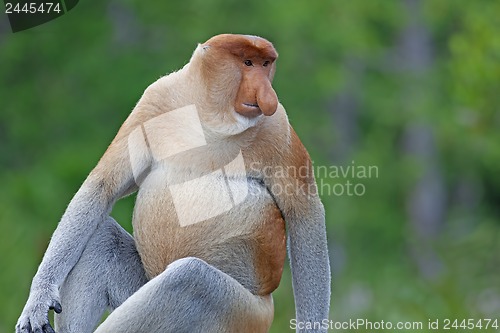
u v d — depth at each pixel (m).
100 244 11.60
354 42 36.41
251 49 11.09
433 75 39.94
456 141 40.09
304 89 36.31
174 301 10.91
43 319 10.93
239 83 11.15
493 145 31.86
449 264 20.94
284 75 36.03
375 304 19.97
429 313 19.16
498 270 20.75
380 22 42.00
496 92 26.09
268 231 11.44
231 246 11.33
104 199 11.48
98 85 34.78
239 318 11.32
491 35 25.94
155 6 35.66
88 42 35.38
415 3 41.34
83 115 35.06
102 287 11.58
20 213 29.34
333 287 23.95
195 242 11.25
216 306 11.13
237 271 11.42
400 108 39.09
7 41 35.22
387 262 32.25
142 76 34.72
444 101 39.16
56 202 31.27
